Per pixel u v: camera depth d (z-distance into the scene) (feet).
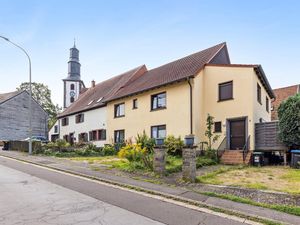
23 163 54.60
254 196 28.40
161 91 73.67
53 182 35.04
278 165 52.60
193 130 64.49
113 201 26.43
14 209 23.44
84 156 70.08
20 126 149.89
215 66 66.49
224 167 48.88
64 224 20.02
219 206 24.89
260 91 66.69
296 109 51.44
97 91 121.29
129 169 43.16
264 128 57.11
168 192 29.81
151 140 61.00
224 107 63.62
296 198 27.48
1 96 155.02
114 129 90.94
